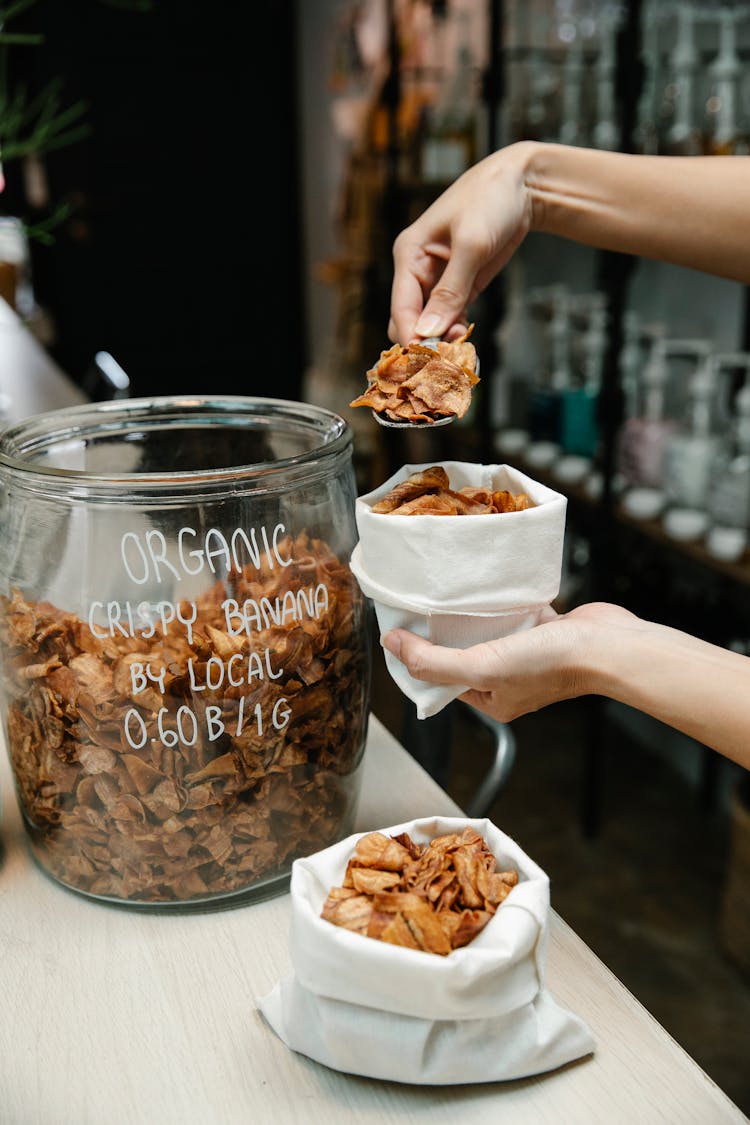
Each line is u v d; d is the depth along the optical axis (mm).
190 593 655
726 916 1846
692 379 2045
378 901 543
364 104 3855
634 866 2135
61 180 4605
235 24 4609
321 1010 551
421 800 833
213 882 700
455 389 704
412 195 3072
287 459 683
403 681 700
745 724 653
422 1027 541
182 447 849
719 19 1845
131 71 4559
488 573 639
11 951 672
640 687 686
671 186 978
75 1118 543
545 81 2400
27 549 682
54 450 803
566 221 1013
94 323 4844
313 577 699
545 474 2482
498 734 948
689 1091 554
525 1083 563
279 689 673
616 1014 609
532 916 538
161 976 647
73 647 657
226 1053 587
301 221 4973
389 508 673
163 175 4734
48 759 683
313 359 5094
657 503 2143
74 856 709
